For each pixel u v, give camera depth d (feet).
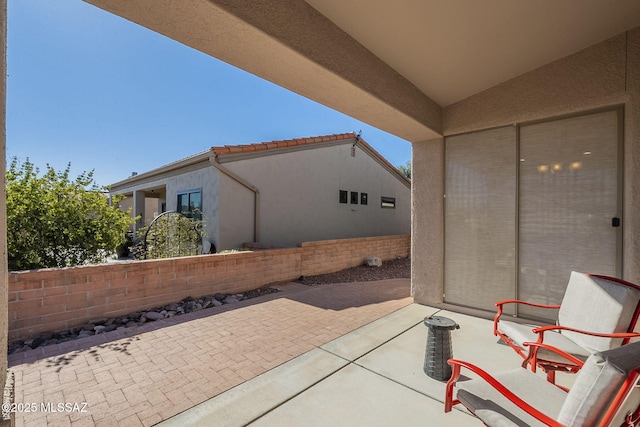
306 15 9.08
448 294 16.14
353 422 7.23
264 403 7.95
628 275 11.07
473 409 5.65
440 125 16.10
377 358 10.46
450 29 10.44
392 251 33.42
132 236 35.01
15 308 11.76
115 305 14.23
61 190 15.42
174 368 9.73
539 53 12.07
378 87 11.87
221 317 14.64
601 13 10.02
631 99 11.06
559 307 9.69
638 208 10.86
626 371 3.86
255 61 9.29
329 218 35.40
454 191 16.05
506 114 13.97
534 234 13.50
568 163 12.69
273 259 21.45
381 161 42.98
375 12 9.55
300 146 32.45
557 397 5.88
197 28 7.75
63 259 15.01
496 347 11.34
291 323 13.85
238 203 27.50
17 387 8.63
